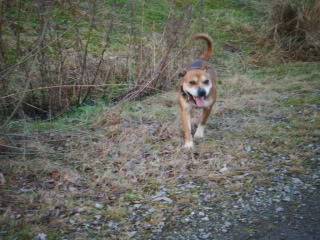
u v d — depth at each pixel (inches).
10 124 162.9
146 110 182.1
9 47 188.2
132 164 150.2
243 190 139.1
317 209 131.5
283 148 157.9
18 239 123.0
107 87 194.1
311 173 145.6
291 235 123.6
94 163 150.4
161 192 138.9
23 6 192.7
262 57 239.9
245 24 262.7
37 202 134.4
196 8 267.1
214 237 124.1
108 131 166.7
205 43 222.2
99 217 130.3
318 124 171.2
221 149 157.9
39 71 181.8
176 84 202.7
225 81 211.3
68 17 217.5
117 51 214.5
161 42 204.5
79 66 193.6
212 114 181.9
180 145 159.9
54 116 182.1
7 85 167.9
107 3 239.8
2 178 141.3
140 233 125.7
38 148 154.4
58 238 123.7
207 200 135.9
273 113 181.9
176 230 126.5
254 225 127.3
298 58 241.6
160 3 260.8
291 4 248.1
